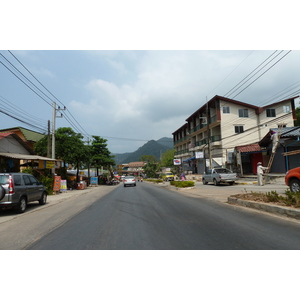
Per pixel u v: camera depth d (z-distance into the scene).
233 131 34.81
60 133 28.31
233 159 30.45
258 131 34.84
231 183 21.98
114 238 5.59
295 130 19.56
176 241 5.21
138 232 6.04
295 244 4.77
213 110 38.16
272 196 8.89
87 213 9.40
